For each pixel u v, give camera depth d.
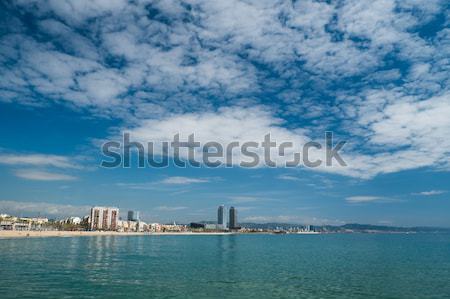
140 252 113.31
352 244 197.00
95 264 74.12
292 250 136.25
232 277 57.38
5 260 77.75
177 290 45.19
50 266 68.19
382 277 59.41
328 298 42.47
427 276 60.78
